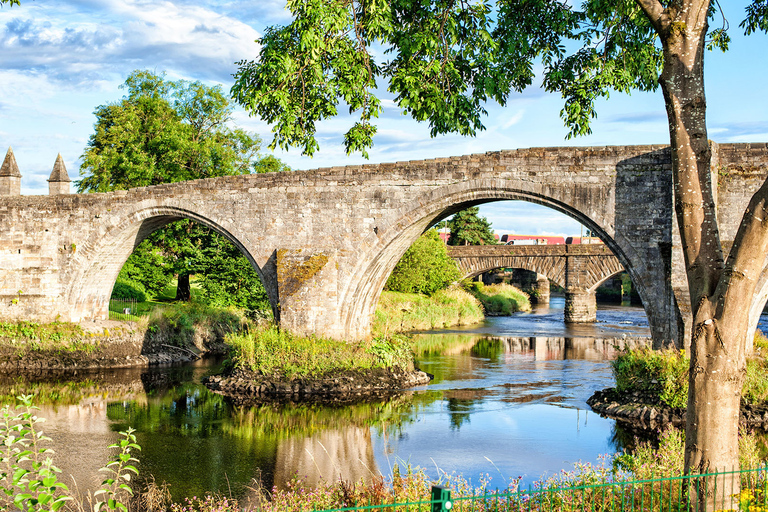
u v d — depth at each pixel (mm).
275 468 16359
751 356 21750
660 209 23016
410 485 10977
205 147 42031
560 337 43375
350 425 20688
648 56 17219
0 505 11078
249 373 26281
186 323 35406
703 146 10070
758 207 9227
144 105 44781
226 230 28953
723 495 9484
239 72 14977
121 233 31312
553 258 53594
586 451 17547
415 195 26156
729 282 9523
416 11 15594
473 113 16594
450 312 51000
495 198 25328
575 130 17297
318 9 13469
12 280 31938
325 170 27328
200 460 17047
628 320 54344
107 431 19906
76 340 31219
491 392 25500
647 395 21406
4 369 30281
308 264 27141
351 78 14422
